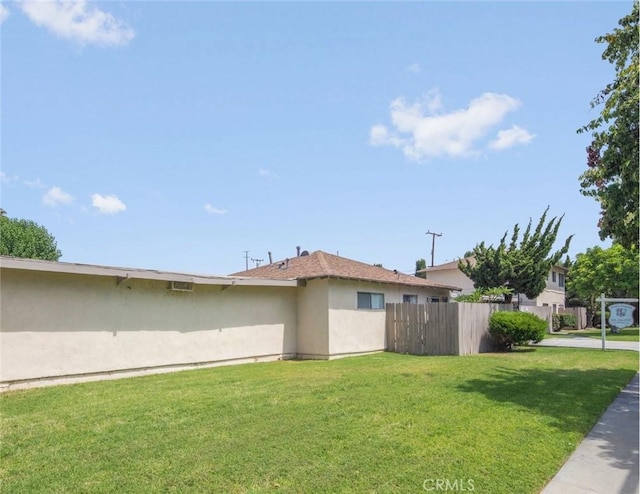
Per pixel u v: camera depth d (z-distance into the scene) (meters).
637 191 7.01
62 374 9.45
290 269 15.94
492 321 16.06
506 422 6.04
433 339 15.20
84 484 4.13
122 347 10.53
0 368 8.59
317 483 4.10
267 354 13.95
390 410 6.61
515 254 23.61
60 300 9.55
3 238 20.88
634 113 7.11
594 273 30.88
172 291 11.67
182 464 4.55
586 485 4.21
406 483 4.11
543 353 15.09
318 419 6.12
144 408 6.90
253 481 4.15
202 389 8.44
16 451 5.02
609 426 6.13
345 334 14.71
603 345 16.34
